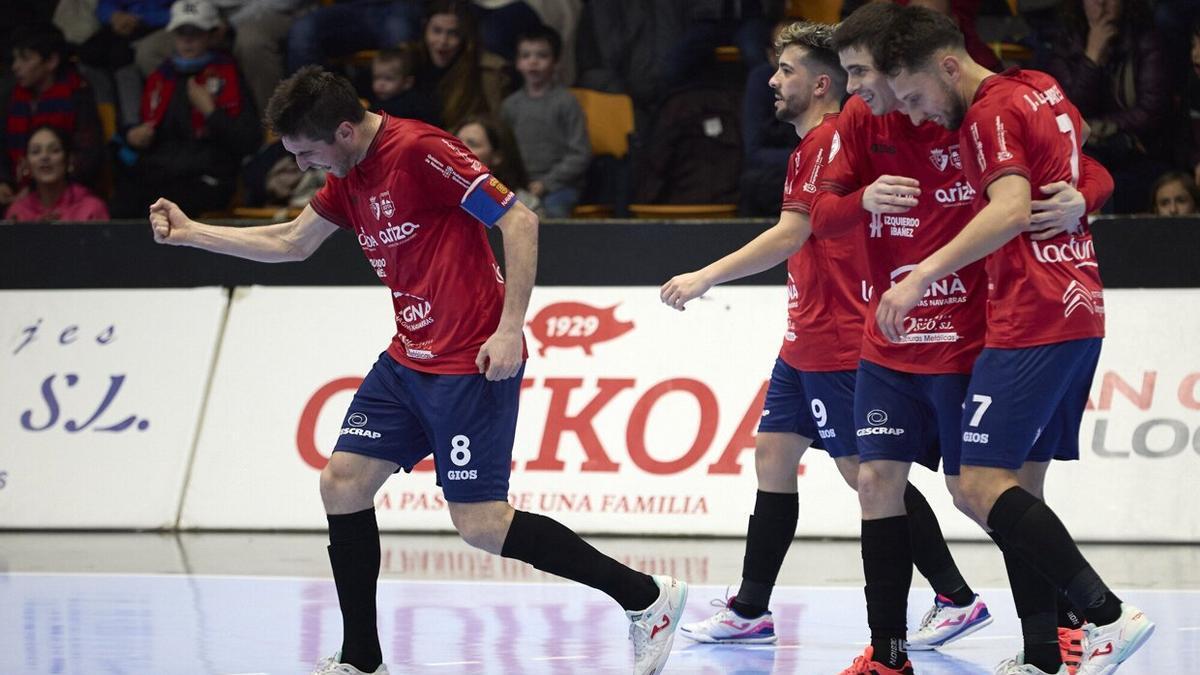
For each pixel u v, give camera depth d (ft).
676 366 67.67
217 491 68.28
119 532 67.77
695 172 75.61
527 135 75.87
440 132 36.29
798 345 43.86
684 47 78.23
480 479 36.60
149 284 72.28
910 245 36.91
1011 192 32.42
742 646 43.70
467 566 57.62
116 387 70.49
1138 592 50.93
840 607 49.44
